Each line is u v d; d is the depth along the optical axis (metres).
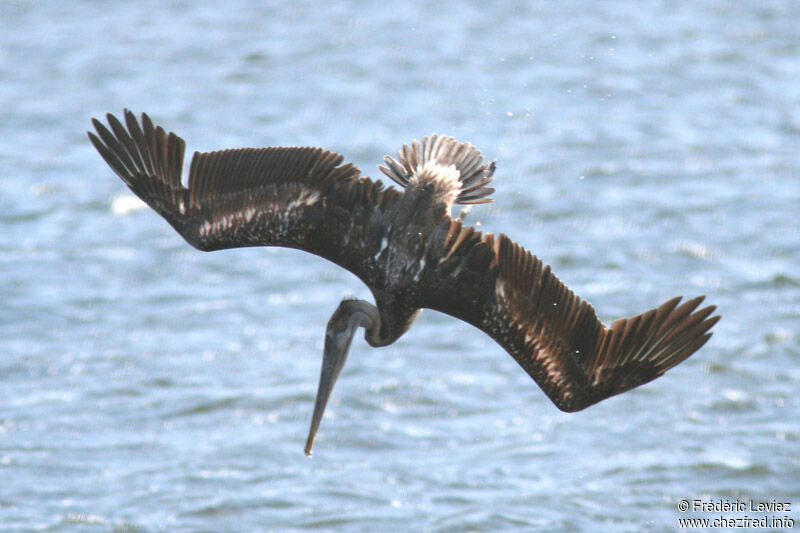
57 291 21.22
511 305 7.38
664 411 16.66
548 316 7.33
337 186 7.60
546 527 13.82
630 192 26.12
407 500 14.52
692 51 38.16
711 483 14.84
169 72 37.06
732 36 39.94
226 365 18.36
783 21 41.59
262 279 22.08
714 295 20.91
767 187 26.48
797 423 16.28
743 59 37.41
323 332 19.78
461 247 7.41
